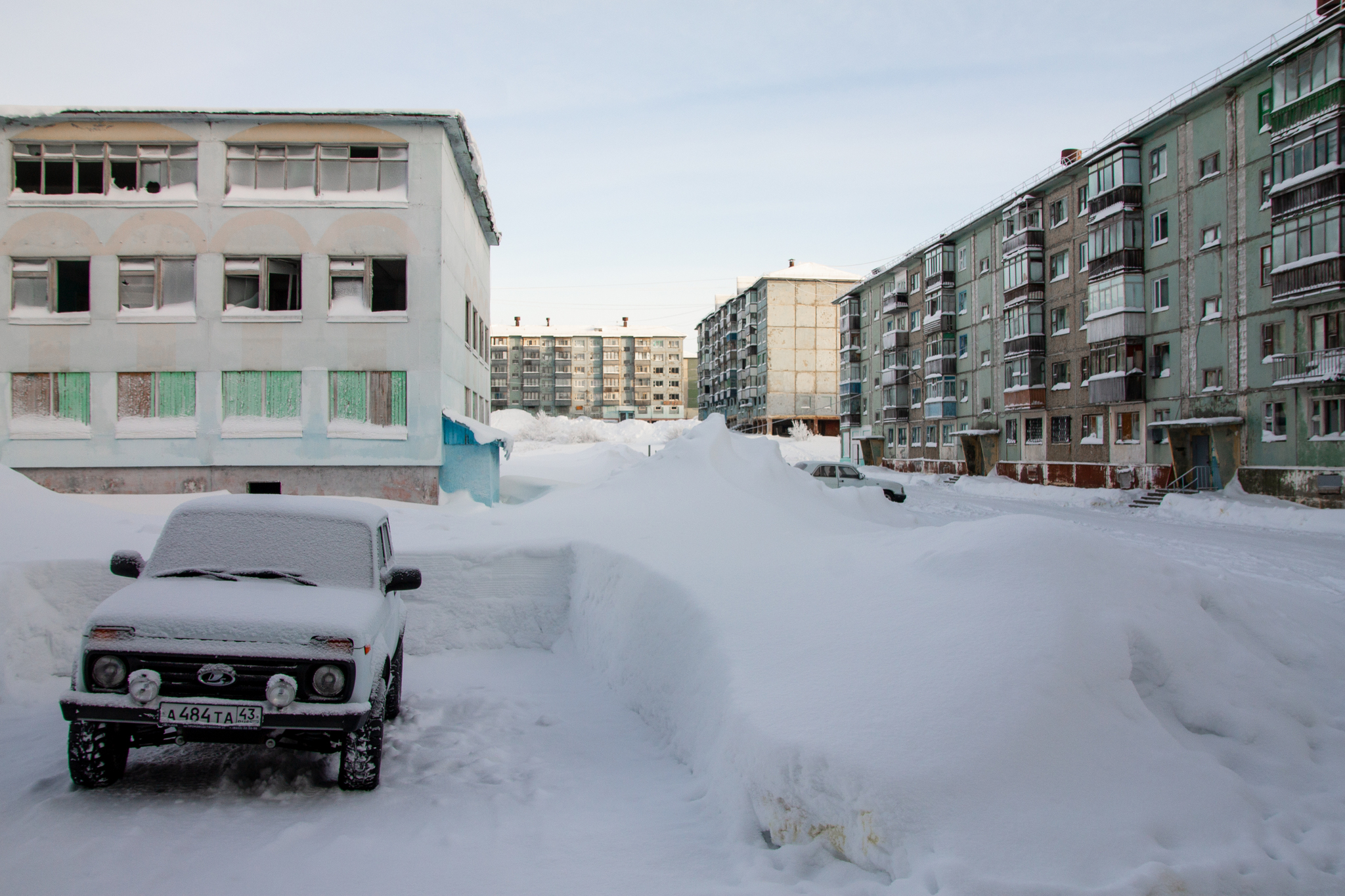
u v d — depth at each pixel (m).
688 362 143.50
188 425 19.05
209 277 19.19
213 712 4.30
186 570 5.14
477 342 26.61
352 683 4.47
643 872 3.69
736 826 4.02
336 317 19.28
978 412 42.28
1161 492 26.48
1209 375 26.73
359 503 6.18
